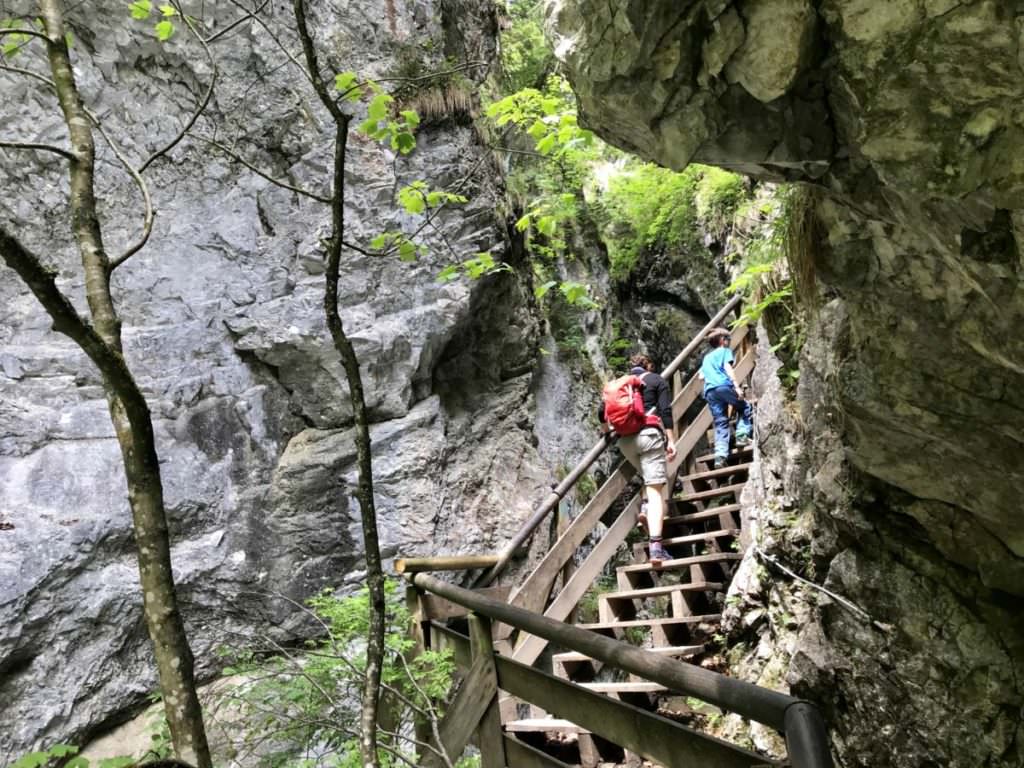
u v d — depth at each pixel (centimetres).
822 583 346
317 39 522
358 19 545
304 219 516
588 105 211
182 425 461
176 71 494
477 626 295
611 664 201
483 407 601
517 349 628
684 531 561
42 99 443
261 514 474
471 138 580
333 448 499
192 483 452
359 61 537
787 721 137
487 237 562
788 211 310
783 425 394
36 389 418
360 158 525
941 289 212
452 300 535
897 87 165
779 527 386
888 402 253
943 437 244
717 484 577
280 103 513
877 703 299
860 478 304
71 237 447
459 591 309
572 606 474
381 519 492
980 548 267
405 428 515
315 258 509
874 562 304
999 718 260
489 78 648
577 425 699
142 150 478
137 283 466
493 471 573
